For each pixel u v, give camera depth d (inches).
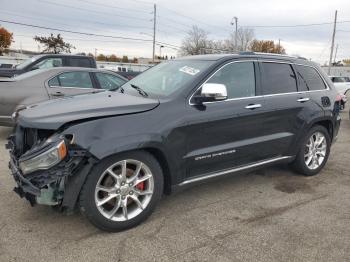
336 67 2635.3
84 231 142.3
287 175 217.8
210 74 167.0
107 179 137.9
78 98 162.7
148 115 145.2
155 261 124.0
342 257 128.7
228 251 131.2
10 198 170.9
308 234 144.6
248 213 163.2
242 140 176.2
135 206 147.7
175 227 148.0
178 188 156.7
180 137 152.0
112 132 134.4
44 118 134.5
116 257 125.6
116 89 194.4
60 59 411.2
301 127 203.0
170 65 191.8
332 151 286.0
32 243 132.7
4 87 268.5
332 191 193.9
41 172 129.6
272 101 187.3
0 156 239.3
